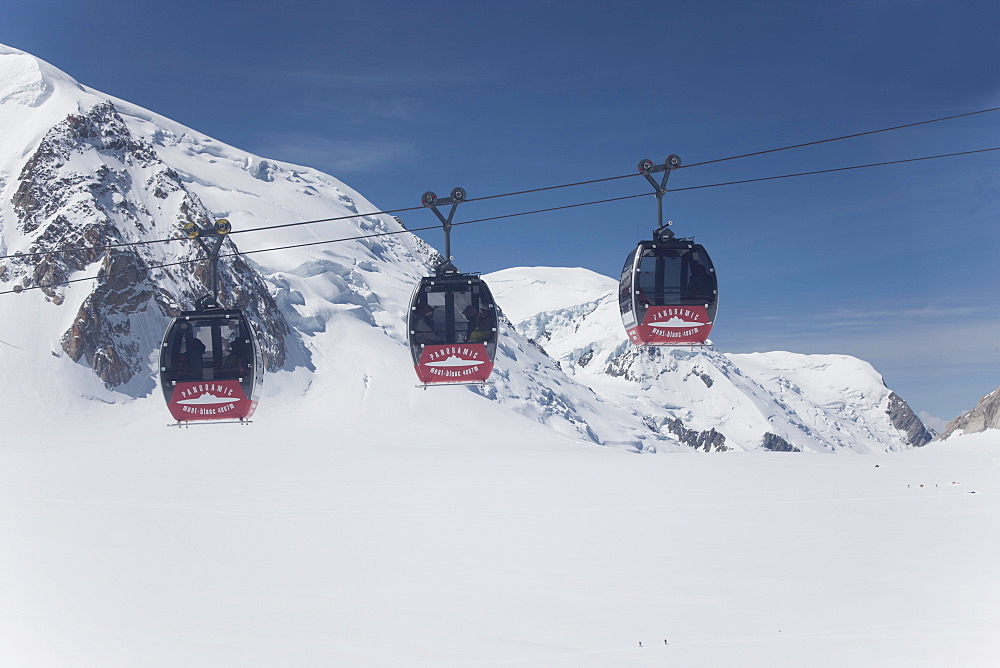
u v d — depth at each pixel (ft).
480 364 101.91
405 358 540.52
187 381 104.78
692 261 97.09
